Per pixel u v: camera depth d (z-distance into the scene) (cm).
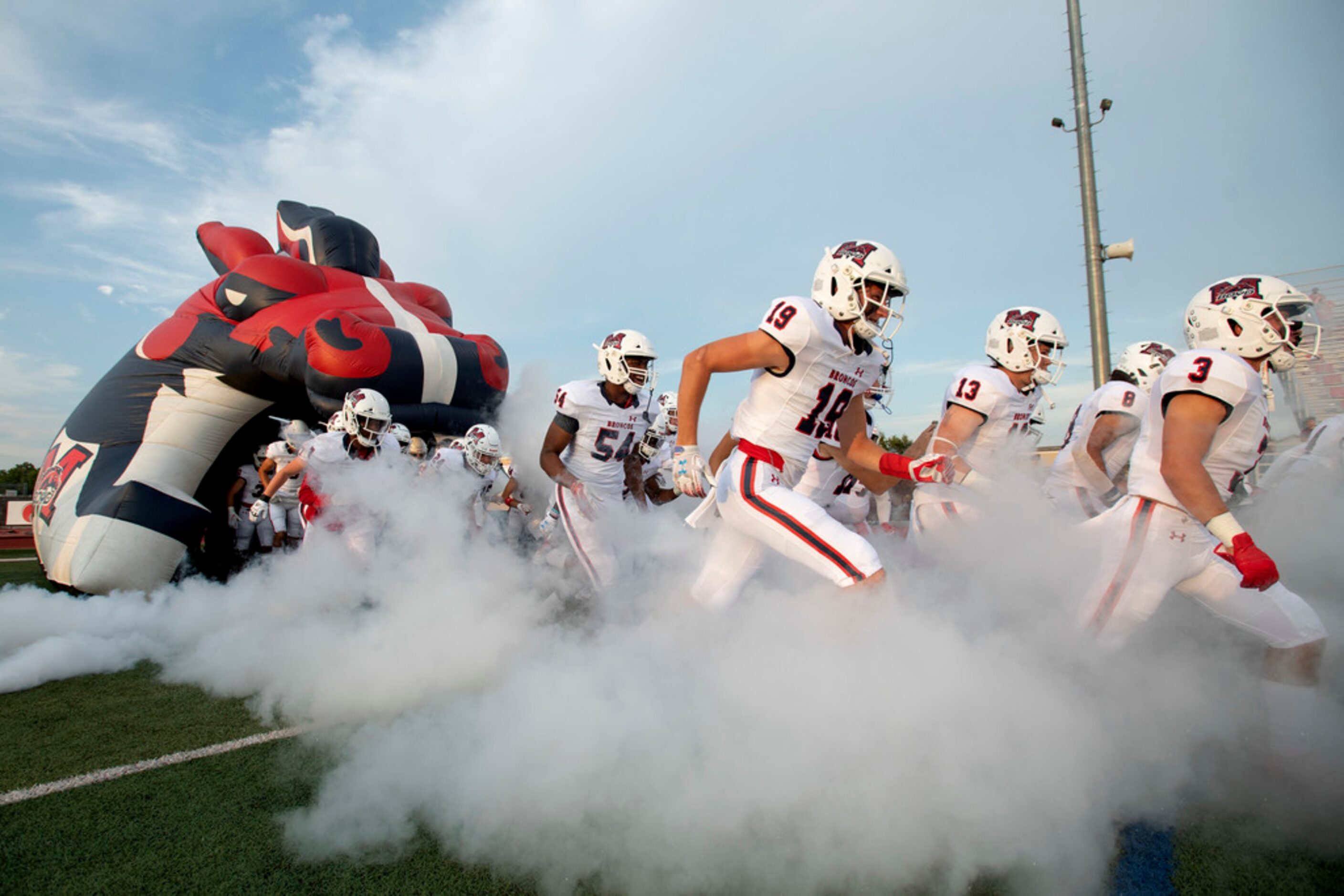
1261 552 183
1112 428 320
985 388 279
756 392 249
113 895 161
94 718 281
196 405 655
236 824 192
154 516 567
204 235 817
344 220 834
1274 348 208
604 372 398
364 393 454
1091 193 881
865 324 232
